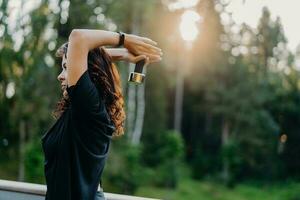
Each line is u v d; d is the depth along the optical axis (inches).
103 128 60.8
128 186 900.0
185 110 1380.4
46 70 735.1
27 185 99.7
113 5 801.6
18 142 775.1
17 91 718.5
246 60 1283.2
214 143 1348.4
